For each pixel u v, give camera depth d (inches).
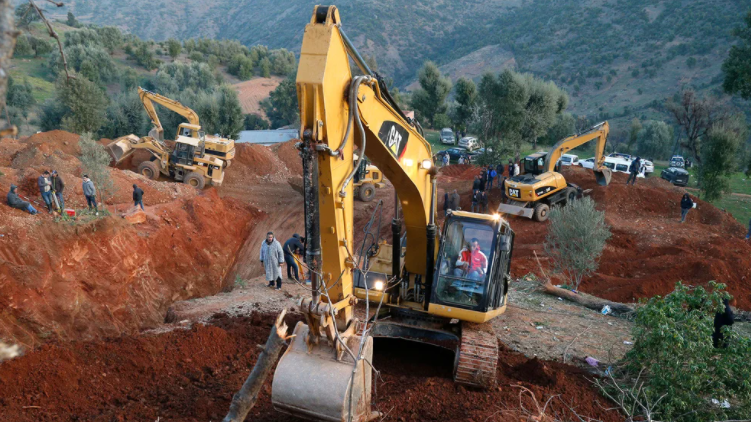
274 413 266.2
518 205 957.2
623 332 458.9
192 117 1220.5
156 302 691.4
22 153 978.1
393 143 272.8
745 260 729.0
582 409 300.4
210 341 355.3
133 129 1940.2
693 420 301.4
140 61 4234.7
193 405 270.1
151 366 317.4
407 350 396.5
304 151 198.1
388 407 279.4
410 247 365.7
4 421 246.2
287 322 422.3
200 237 880.9
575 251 613.6
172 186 1038.4
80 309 574.6
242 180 1246.3
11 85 2501.2
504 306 377.4
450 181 1365.7
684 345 306.7
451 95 7121.1
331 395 204.4
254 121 3491.6
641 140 2568.9
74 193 838.5
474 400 294.4
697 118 1685.5
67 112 1711.4
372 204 1128.8
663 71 7037.4
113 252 658.2
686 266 705.6
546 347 414.9
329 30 200.5
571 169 1197.7
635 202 1009.5
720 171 1217.4
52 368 286.5
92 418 259.1
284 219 1066.1
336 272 220.1
